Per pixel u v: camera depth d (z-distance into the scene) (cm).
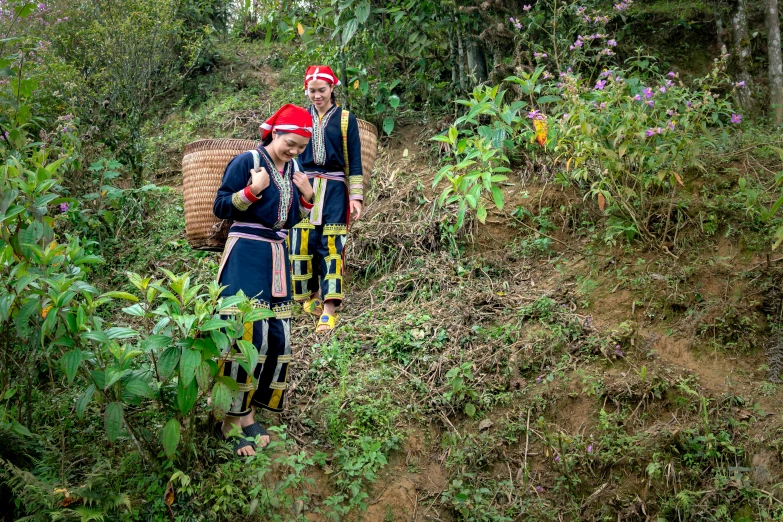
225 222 404
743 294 468
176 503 347
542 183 580
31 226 349
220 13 884
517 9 653
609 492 397
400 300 530
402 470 408
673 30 691
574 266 523
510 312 495
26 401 380
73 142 565
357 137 455
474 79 614
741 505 382
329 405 424
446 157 620
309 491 382
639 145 487
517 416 431
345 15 642
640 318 473
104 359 349
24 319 327
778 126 586
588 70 638
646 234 507
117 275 546
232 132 698
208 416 371
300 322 509
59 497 326
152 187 587
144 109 687
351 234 576
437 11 645
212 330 328
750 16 689
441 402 436
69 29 697
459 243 558
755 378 436
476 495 389
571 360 452
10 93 522
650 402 426
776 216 498
